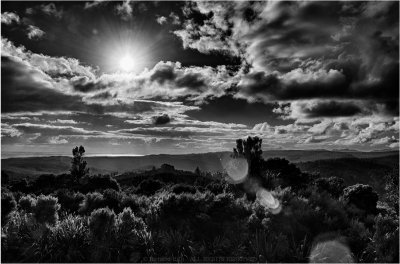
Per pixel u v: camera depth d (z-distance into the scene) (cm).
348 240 707
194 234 741
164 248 680
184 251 666
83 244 672
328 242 679
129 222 740
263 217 792
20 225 787
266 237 698
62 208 1251
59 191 1424
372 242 706
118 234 698
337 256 652
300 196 944
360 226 802
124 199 1216
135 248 680
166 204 795
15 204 834
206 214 792
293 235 718
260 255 633
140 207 1130
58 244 664
